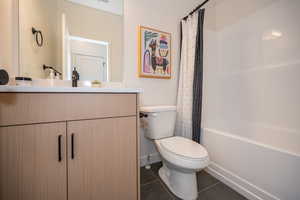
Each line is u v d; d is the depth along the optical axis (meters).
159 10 1.61
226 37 1.81
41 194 0.66
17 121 0.61
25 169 0.63
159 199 1.09
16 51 0.97
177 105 1.70
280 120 1.32
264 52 1.45
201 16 1.43
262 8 1.46
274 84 1.37
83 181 0.75
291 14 1.26
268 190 0.99
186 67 1.60
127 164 0.87
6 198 0.60
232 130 1.72
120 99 0.85
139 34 1.49
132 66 1.49
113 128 0.82
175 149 1.09
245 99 1.61
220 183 1.28
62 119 0.69
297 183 0.85
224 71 1.84
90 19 1.29
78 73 1.22
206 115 1.78
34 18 1.06
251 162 1.09
